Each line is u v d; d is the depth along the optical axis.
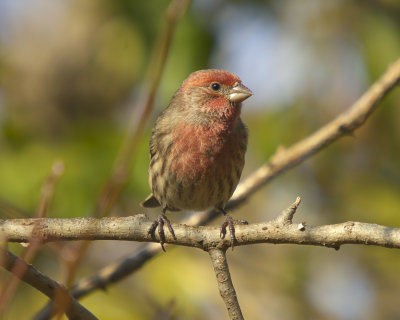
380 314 14.07
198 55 11.26
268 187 14.82
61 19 15.75
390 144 13.63
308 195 14.46
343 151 13.98
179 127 10.66
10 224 7.81
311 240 7.46
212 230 7.82
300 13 12.95
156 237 7.95
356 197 13.95
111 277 9.84
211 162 10.58
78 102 13.93
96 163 11.20
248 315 13.60
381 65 12.23
